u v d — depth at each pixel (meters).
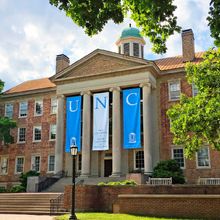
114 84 36.88
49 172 41.84
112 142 35.78
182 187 21.77
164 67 38.66
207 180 31.80
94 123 36.75
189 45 38.78
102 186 24.23
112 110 36.91
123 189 23.47
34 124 44.91
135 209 21.31
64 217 19.02
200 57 38.47
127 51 46.47
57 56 46.41
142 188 22.88
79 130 37.72
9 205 26.20
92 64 38.91
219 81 21.48
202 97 21.81
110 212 23.00
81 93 38.59
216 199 19.45
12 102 47.53
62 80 39.91
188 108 21.94
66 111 39.72
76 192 23.48
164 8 10.78
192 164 34.28
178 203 20.30
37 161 43.25
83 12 10.99
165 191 22.14
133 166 36.41
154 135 36.12
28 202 26.25
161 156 35.62
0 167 45.59
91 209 23.47
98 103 37.19
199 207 19.73
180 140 22.95
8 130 41.69
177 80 37.03
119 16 11.51
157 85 37.97
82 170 35.88
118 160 34.34
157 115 36.91
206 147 34.12
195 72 22.38
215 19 10.59
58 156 38.22
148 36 12.85
